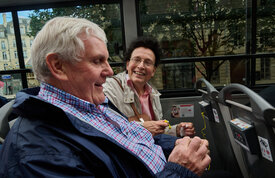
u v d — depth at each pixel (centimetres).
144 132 95
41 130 59
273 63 232
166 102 248
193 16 233
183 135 156
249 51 233
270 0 223
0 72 246
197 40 236
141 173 72
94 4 238
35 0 233
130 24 237
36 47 67
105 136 67
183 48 238
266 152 95
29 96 60
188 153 72
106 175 62
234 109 119
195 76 242
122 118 97
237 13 229
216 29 233
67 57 66
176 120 250
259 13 226
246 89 95
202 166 72
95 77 71
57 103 70
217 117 149
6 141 61
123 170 66
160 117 170
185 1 232
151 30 239
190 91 245
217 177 137
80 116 71
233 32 232
